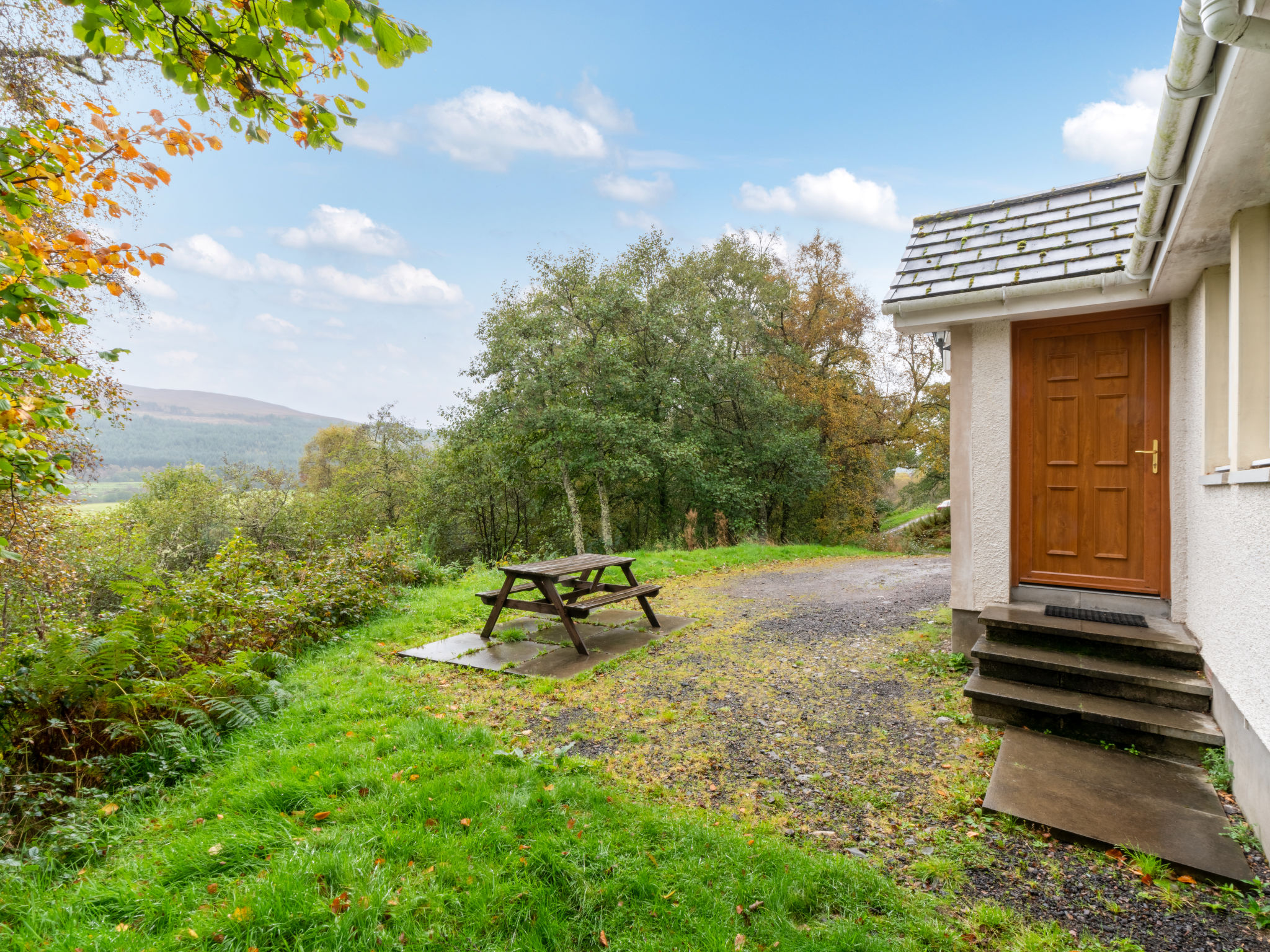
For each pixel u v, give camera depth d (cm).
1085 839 264
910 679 491
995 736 380
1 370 282
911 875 245
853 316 2183
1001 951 201
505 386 1895
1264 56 202
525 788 300
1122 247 451
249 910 205
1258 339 308
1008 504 501
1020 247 507
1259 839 256
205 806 292
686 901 220
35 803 287
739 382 2019
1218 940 207
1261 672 256
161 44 246
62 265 291
